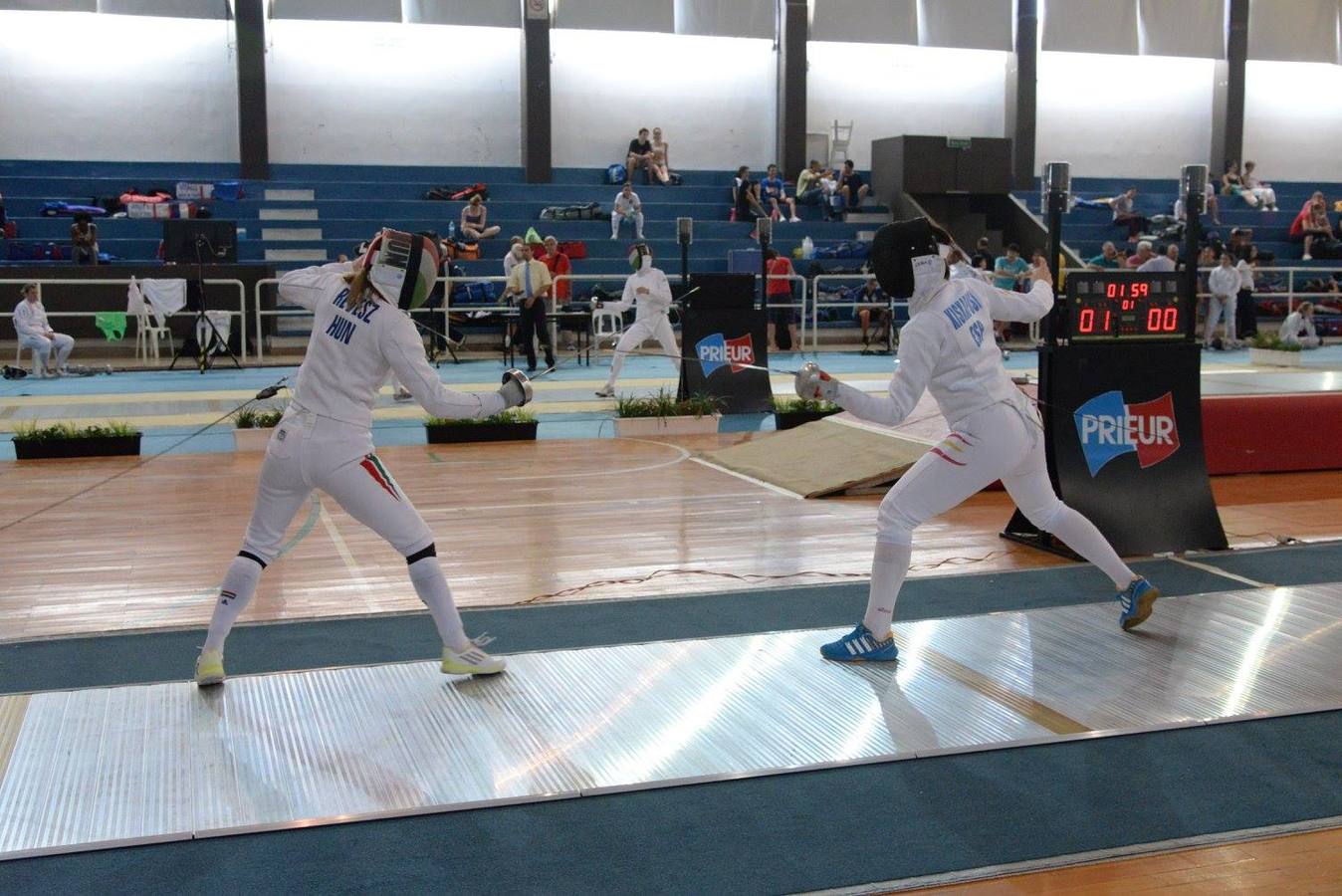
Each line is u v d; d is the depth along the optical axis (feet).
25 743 10.83
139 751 10.66
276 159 60.29
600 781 10.07
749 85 66.03
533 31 60.95
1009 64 68.13
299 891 8.38
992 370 12.87
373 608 15.21
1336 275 64.13
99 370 45.06
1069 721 11.34
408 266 11.70
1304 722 11.41
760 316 34.22
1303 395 25.41
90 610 15.11
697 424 31.27
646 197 62.54
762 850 8.95
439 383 11.75
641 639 13.89
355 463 11.72
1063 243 63.87
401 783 10.03
